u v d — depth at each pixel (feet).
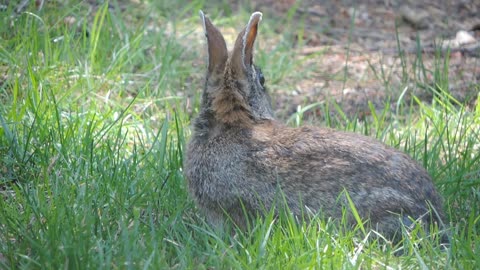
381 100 47.55
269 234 29.55
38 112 38.70
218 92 31.55
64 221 29.73
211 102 31.76
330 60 53.57
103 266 26.78
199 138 31.96
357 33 58.80
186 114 42.70
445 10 63.26
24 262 27.91
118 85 44.32
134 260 27.30
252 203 30.76
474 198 33.65
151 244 28.40
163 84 45.24
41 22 47.37
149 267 27.02
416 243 29.12
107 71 45.01
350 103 47.03
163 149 35.55
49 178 34.04
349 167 30.30
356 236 30.09
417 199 30.35
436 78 47.73
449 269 27.91
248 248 28.81
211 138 31.71
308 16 61.46
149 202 32.55
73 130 37.32
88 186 32.73
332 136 31.19
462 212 33.91
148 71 46.75
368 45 56.49
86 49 46.75
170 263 28.73
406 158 31.09
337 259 27.99
